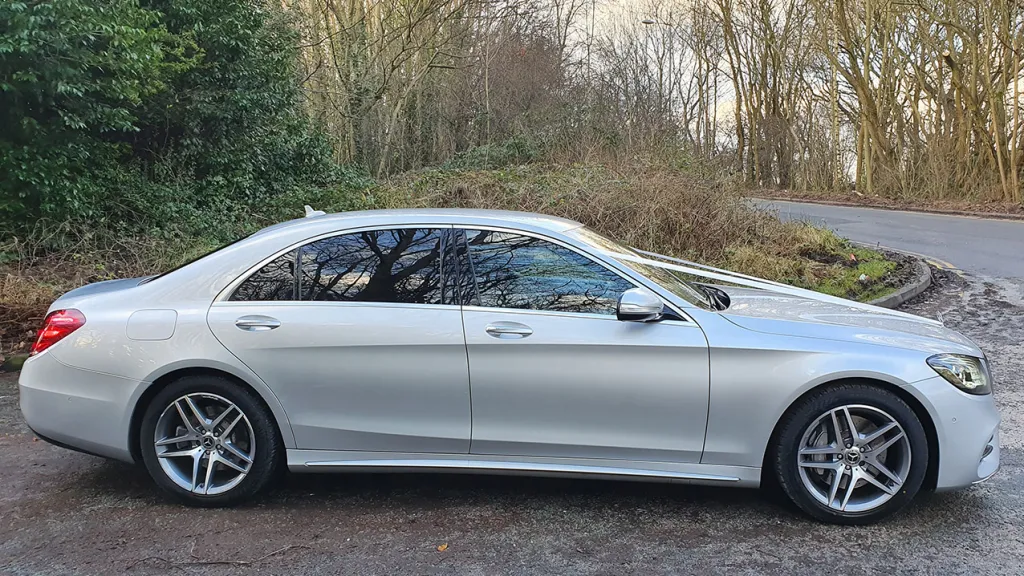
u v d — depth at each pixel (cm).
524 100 2509
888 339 336
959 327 762
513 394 336
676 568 300
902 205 2403
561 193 1193
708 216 1126
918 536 326
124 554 313
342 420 345
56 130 897
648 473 339
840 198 2867
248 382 344
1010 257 1255
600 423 336
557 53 2628
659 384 330
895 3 2392
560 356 333
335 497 371
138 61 904
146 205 1033
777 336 332
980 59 2466
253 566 303
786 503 361
